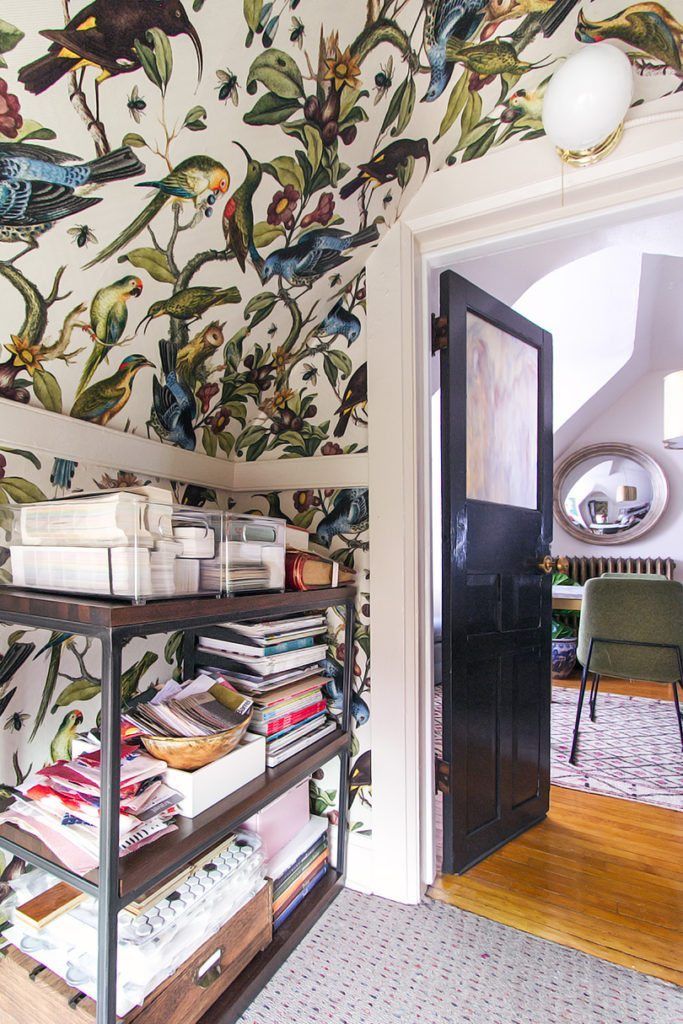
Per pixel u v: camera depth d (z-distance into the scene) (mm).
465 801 1492
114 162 824
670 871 1562
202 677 1229
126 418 1221
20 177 760
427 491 1465
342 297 1540
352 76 1026
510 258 1864
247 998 1063
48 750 1079
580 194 1182
